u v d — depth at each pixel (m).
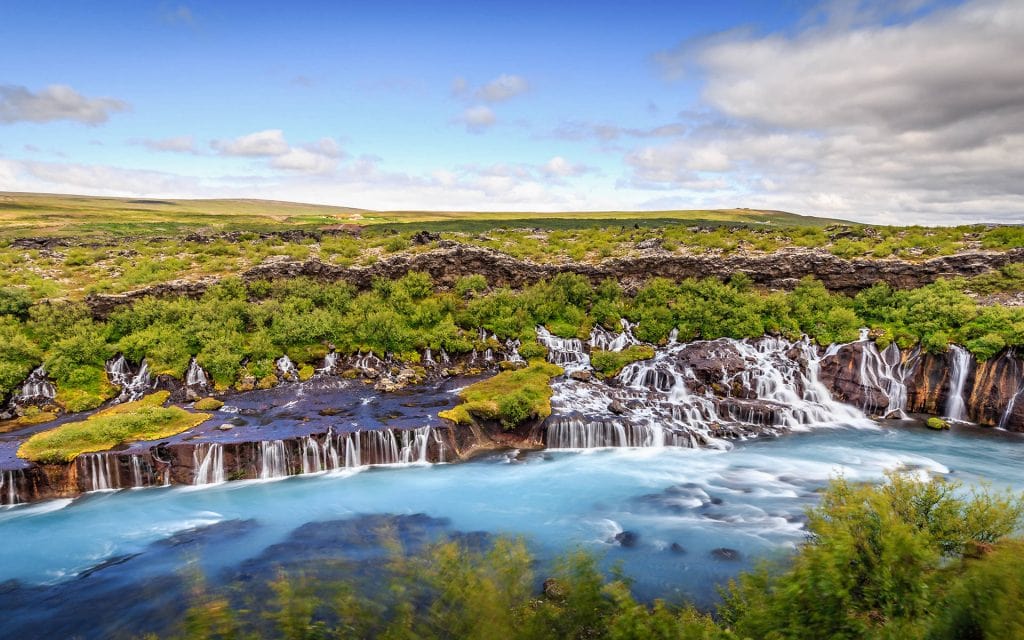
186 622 14.91
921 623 10.55
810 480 28.94
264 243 61.88
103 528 24.59
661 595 19.06
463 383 41.75
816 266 49.66
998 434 35.00
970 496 26.45
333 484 29.05
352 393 38.97
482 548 22.33
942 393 38.06
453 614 12.58
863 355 40.28
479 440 34.03
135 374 39.50
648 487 28.34
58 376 37.03
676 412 36.88
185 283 47.25
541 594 15.30
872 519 13.74
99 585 20.27
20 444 30.09
